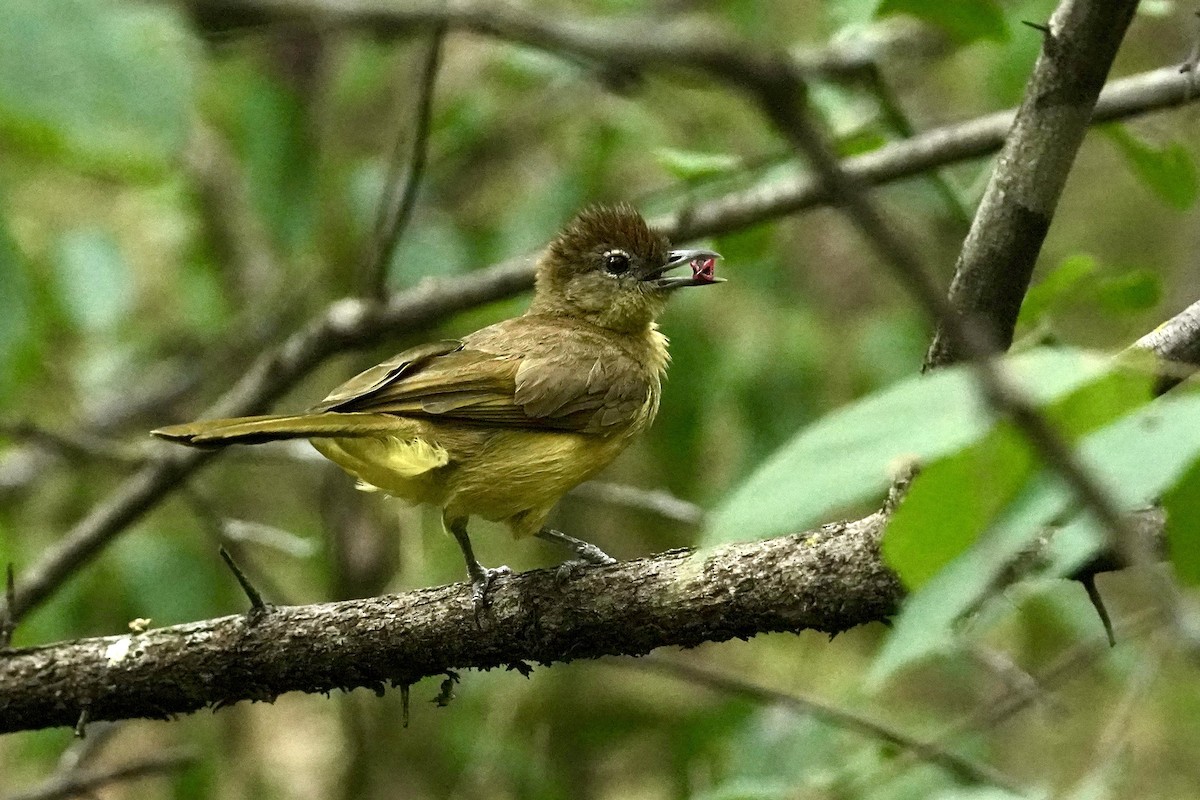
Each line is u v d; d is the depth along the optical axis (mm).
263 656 8000
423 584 14359
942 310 2746
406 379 9578
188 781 12727
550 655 7887
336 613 8039
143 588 13375
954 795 7199
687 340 13773
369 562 15547
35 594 12070
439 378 9555
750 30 14539
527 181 16328
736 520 2947
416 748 15102
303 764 16859
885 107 10898
